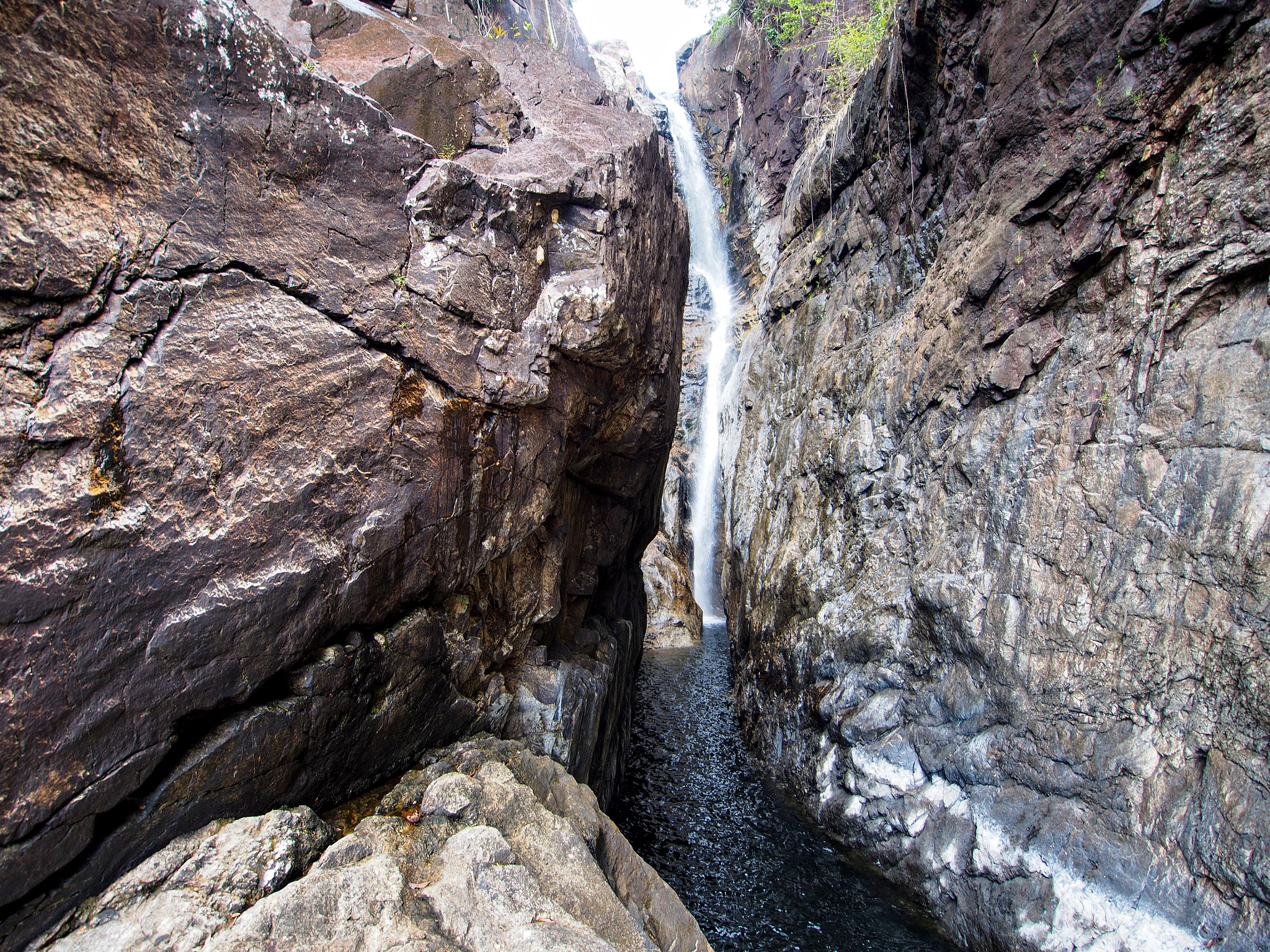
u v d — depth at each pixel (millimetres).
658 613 16406
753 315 17969
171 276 2328
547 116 5039
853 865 6250
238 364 2525
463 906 2504
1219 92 4508
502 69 5402
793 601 9242
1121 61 5059
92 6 2059
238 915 2230
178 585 2312
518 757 3922
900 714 6426
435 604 3801
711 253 22500
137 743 2197
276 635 2650
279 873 2414
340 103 2928
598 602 8453
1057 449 5395
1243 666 3914
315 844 2643
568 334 4223
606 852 3758
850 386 9125
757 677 10102
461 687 4172
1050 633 5098
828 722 7223
